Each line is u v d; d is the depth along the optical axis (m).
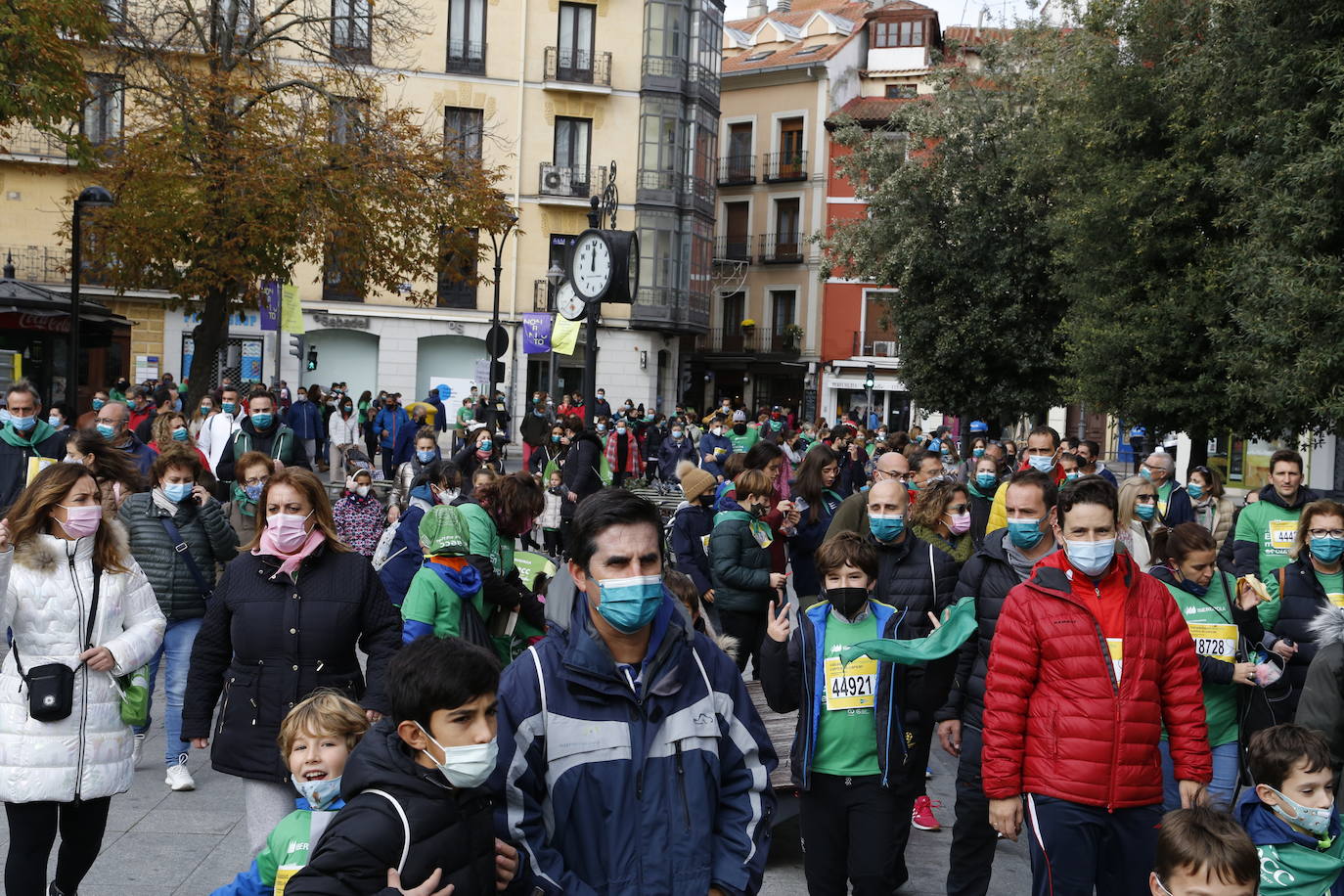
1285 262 13.74
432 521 5.66
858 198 32.97
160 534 7.31
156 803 6.98
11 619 4.90
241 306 25.03
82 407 37.69
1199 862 3.43
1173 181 17.33
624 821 3.14
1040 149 26.30
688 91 45.09
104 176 23.52
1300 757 4.27
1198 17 17.62
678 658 3.27
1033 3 29.67
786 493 11.13
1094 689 4.58
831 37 56.44
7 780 4.80
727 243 56.12
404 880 2.86
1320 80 13.62
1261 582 6.68
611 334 44.59
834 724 5.11
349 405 27.11
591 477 13.62
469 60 41.84
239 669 5.00
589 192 43.03
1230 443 24.80
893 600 6.16
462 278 26.38
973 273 29.30
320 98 25.30
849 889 6.07
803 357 54.19
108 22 19.89
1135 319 17.98
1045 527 5.79
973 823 5.73
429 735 2.94
